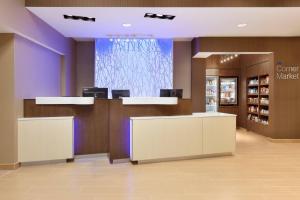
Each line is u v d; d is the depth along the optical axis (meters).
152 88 8.67
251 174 4.86
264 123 8.81
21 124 5.37
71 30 7.00
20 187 4.21
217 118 6.23
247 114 10.49
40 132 5.50
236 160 5.89
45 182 4.45
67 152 5.71
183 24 6.40
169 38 8.35
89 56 8.70
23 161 5.39
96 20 6.06
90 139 6.04
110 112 5.65
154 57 8.66
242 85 10.85
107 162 5.71
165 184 4.34
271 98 8.09
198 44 7.76
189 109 6.11
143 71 8.66
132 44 8.62
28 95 5.75
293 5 5.16
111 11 5.42
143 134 5.60
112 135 5.67
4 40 5.10
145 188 4.17
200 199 3.73
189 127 5.97
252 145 7.55
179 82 8.83
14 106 5.19
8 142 5.20
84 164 5.56
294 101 7.95
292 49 7.89
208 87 11.06
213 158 6.08
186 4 5.19
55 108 5.75
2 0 4.38
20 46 5.38
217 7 5.18
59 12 5.48
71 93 8.26
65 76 7.73
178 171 5.06
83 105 5.96
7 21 4.55
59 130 5.65
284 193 3.95
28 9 5.30
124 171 5.07
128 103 5.69
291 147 7.27
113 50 8.57
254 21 6.11
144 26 6.59
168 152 5.79
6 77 5.14
